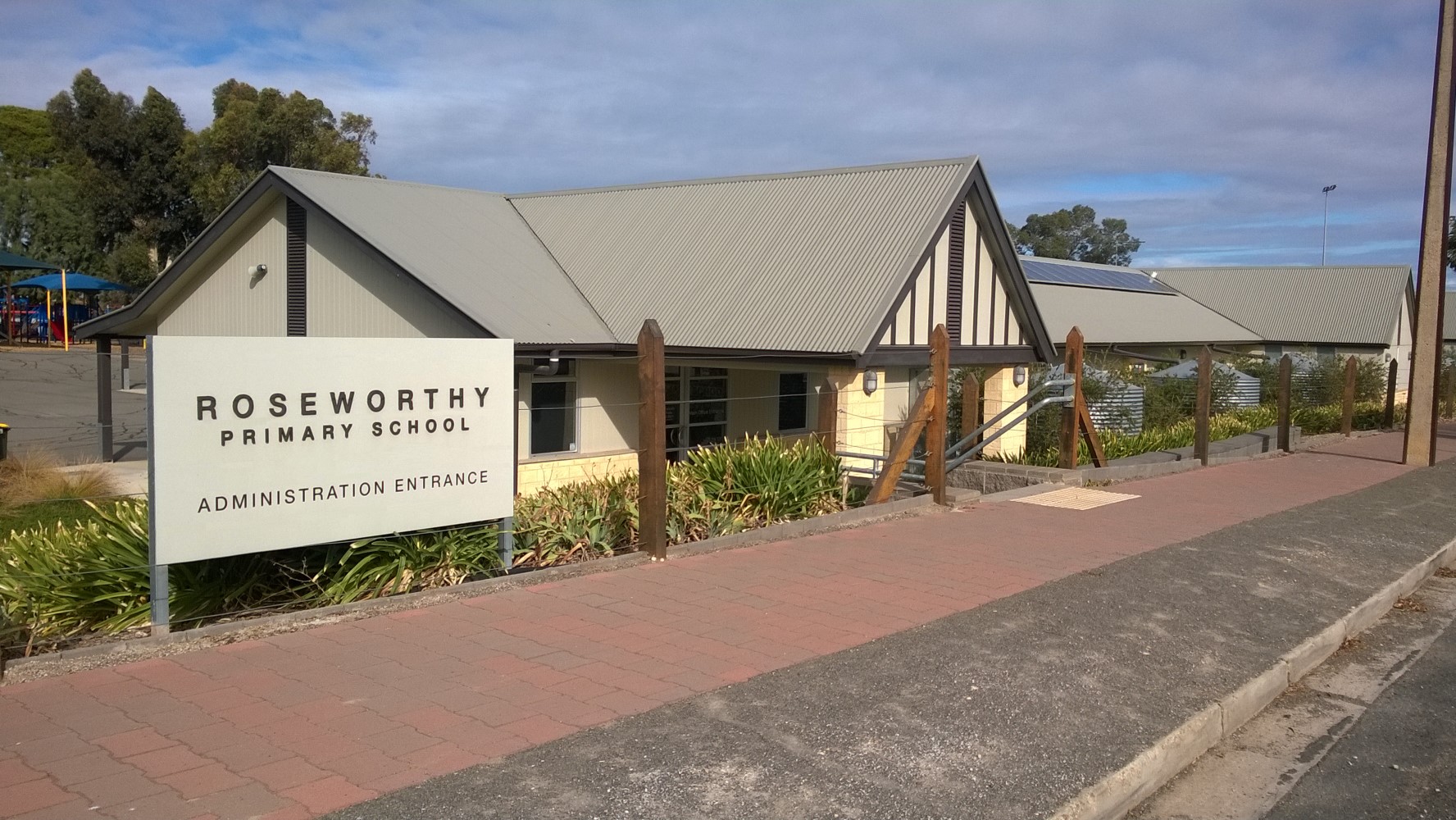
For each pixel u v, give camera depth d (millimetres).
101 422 14727
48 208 52281
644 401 8469
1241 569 9008
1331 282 46125
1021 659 6305
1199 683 6117
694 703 5375
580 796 4289
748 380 17359
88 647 5875
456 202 18453
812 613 7172
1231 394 23406
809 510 10672
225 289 17250
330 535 6824
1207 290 47938
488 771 4477
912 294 15109
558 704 5309
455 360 7426
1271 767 5473
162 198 52219
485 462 7645
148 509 6262
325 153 47625
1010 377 17547
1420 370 17656
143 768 4414
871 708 5410
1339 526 11328
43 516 11516
